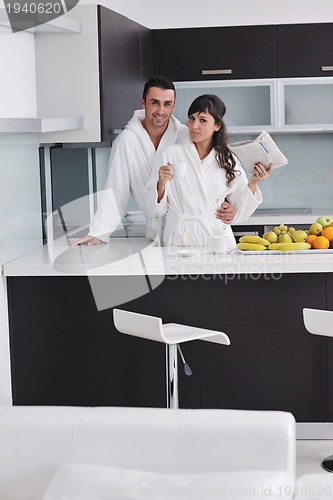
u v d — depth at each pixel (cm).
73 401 479
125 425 294
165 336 414
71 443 294
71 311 473
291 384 470
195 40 663
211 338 426
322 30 659
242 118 672
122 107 580
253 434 287
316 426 471
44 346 477
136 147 542
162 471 288
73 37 535
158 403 476
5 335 470
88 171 628
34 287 473
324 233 475
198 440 288
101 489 270
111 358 475
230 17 688
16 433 296
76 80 538
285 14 687
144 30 640
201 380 473
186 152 509
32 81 532
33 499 291
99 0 686
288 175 726
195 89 670
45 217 554
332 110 668
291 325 465
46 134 539
